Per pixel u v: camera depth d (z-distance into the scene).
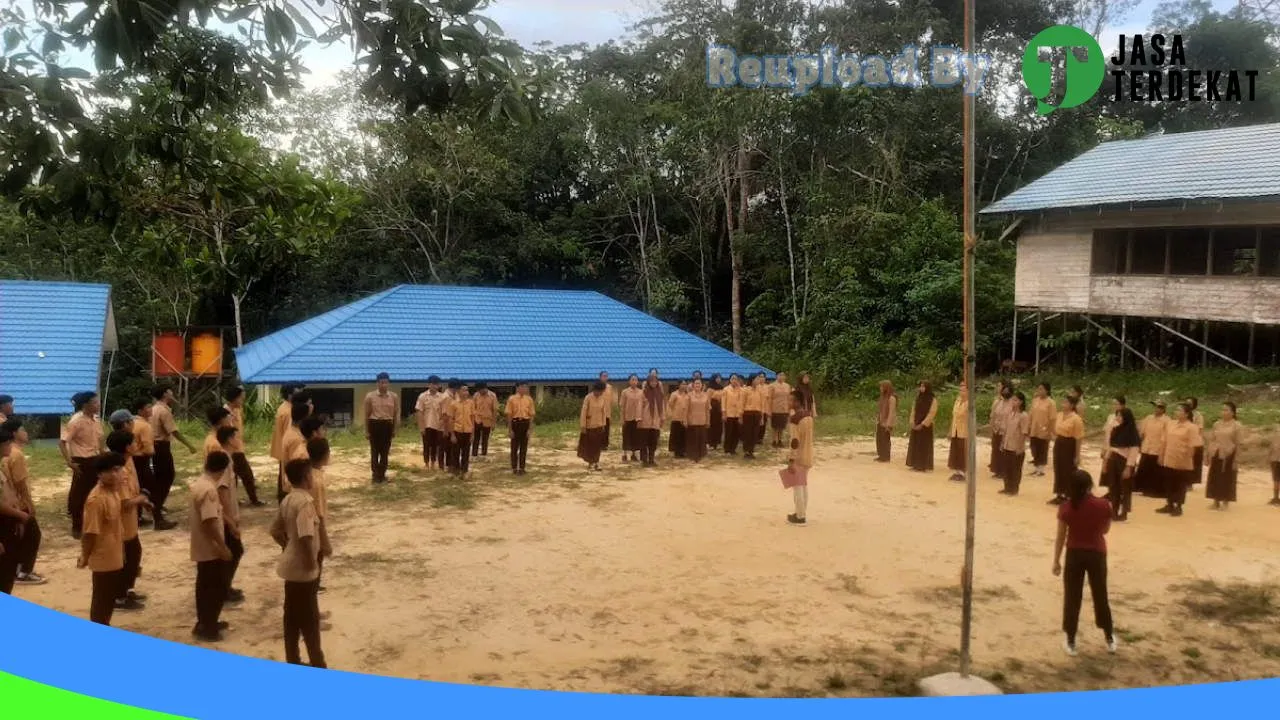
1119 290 24.27
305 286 36.47
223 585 7.14
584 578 9.12
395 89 5.17
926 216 31.12
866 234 31.25
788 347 32.91
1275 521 11.91
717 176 35.75
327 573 9.16
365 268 36.91
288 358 23.22
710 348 28.41
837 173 33.97
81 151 5.17
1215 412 18.62
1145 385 22.69
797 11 35.22
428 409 15.52
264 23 4.84
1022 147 36.03
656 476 15.19
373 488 13.78
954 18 35.06
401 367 23.75
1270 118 32.16
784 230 36.97
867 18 34.69
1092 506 7.12
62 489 13.47
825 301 31.25
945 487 14.30
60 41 4.72
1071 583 7.17
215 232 8.53
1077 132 34.53
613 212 39.59
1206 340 23.08
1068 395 12.99
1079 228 25.09
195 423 22.78
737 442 17.58
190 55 5.55
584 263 38.88
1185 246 24.19
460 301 27.92
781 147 33.97
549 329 27.47
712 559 9.89
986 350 28.83
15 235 31.28
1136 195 23.33
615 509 12.45
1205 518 12.10
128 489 7.84
